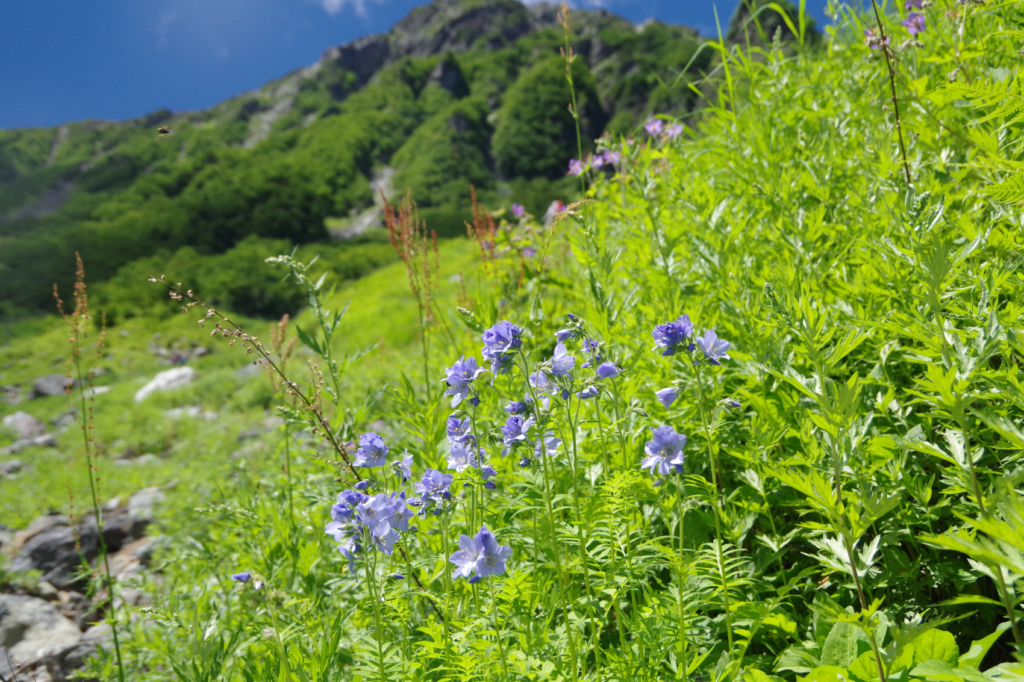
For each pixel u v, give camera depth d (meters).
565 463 2.37
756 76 3.74
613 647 1.91
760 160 3.26
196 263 41.56
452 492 2.12
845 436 1.66
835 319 2.29
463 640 1.92
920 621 1.78
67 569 5.70
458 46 146.00
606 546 2.05
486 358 1.86
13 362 22.91
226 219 55.66
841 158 3.13
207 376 15.84
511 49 140.25
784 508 2.35
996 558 0.97
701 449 2.52
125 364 21.41
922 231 1.66
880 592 2.05
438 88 122.38
